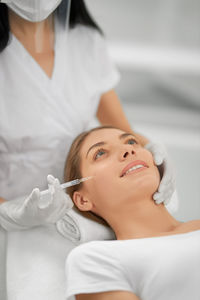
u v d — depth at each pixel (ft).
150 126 9.91
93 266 3.47
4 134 4.44
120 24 12.16
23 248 4.25
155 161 4.30
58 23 4.70
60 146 4.65
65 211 3.99
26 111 4.46
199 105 11.06
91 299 3.44
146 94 11.64
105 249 3.55
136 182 3.91
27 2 4.01
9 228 4.37
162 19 11.99
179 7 11.85
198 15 11.84
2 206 4.41
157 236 3.86
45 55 4.64
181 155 8.34
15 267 4.11
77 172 4.18
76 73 4.79
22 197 4.52
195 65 10.64
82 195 4.16
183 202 6.64
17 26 4.44
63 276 4.00
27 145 4.55
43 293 3.89
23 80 4.44
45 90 4.51
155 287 3.44
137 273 3.48
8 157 4.58
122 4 12.10
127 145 4.08
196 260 3.48
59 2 4.20
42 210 3.90
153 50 11.00
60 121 4.61
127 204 3.94
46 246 4.25
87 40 4.96
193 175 7.55
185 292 3.43
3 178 4.66
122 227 3.99
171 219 4.08
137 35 12.07
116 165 3.97
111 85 5.13
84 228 4.09
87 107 4.80
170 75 11.73
